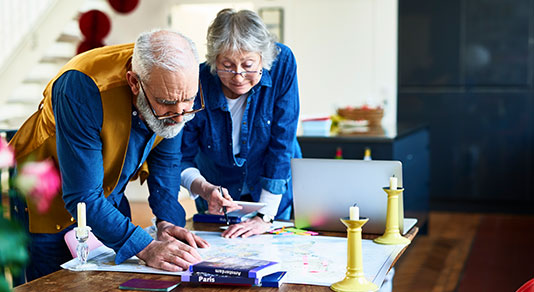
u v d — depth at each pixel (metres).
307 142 4.36
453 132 6.65
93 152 1.74
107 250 1.87
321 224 2.13
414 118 6.75
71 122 1.70
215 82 2.22
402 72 6.77
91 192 1.75
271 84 2.25
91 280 1.59
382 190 2.01
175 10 7.60
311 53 7.27
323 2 7.16
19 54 6.30
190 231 2.13
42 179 1.13
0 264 0.74
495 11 6.43
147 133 1.88
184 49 1.63
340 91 7.22
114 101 1.74
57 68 6.77
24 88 6.50
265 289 1.49
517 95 6.45
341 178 2.05
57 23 6.34
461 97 6.60
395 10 6.96
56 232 2.06
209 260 1.74
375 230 2.06
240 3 7.46
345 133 4.49
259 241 2.00
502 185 6.55
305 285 1.52
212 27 2.03
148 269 1.68
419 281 4.06
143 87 1.64
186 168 2.31
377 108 5.07
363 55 7.10
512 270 4.35
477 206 6.64
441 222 6.13
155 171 2.05
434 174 6.73
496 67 6.48
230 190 2.48
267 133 2.31
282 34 7.32
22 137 2.01
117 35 7.60
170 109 1.65
